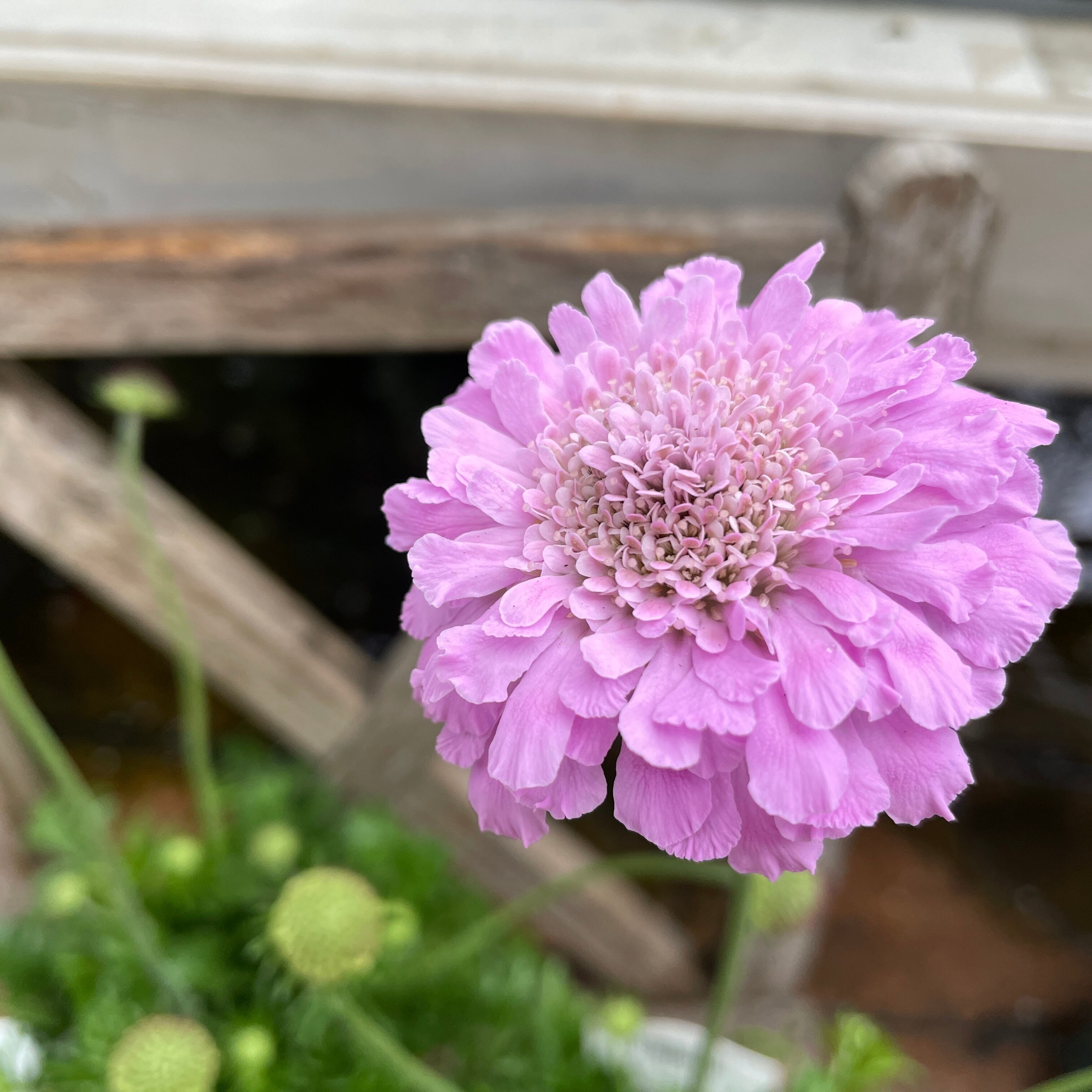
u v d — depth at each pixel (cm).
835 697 11
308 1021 18
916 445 12
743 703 11
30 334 20
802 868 11
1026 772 30
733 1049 21
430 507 13
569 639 12
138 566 22
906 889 29
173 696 31
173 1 19
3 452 21
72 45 18
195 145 19
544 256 19
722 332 13
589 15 20
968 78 19
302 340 20
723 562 12
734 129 19
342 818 24
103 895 20
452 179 20
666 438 12
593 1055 20
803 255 13
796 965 25
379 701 23
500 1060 21
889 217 18
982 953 28
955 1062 26
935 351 12
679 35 20
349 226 19
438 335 20
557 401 13
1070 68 19
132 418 18
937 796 11
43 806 22
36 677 31
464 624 12
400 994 20
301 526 32
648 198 20
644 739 11
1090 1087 24
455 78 19
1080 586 28
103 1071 18
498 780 11
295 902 15
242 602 23
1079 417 26
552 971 22
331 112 19
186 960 20
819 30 20
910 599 11
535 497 12
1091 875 29
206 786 20
